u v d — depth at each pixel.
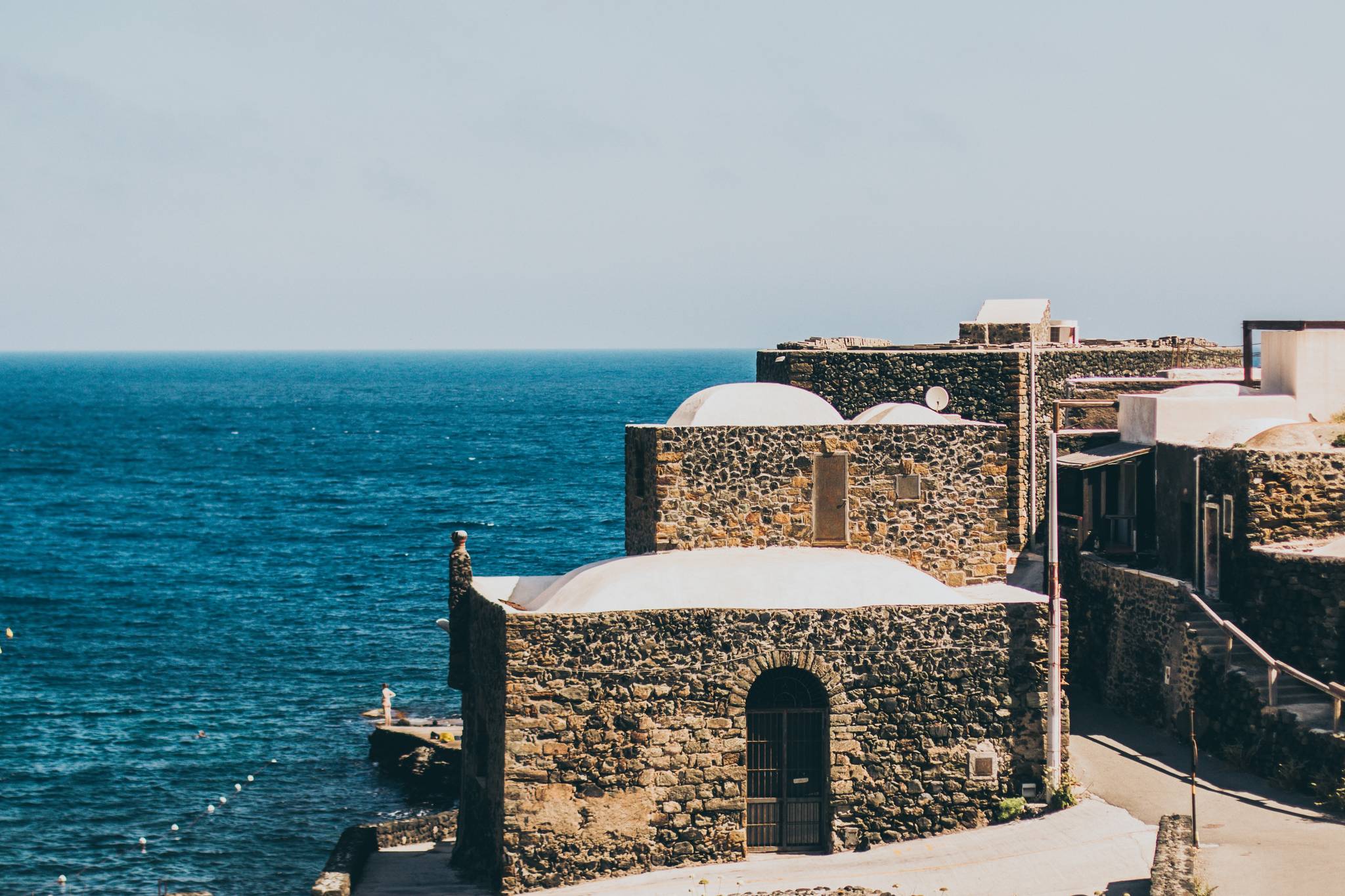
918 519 37.78
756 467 37.16
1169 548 41.84
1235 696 35.97
